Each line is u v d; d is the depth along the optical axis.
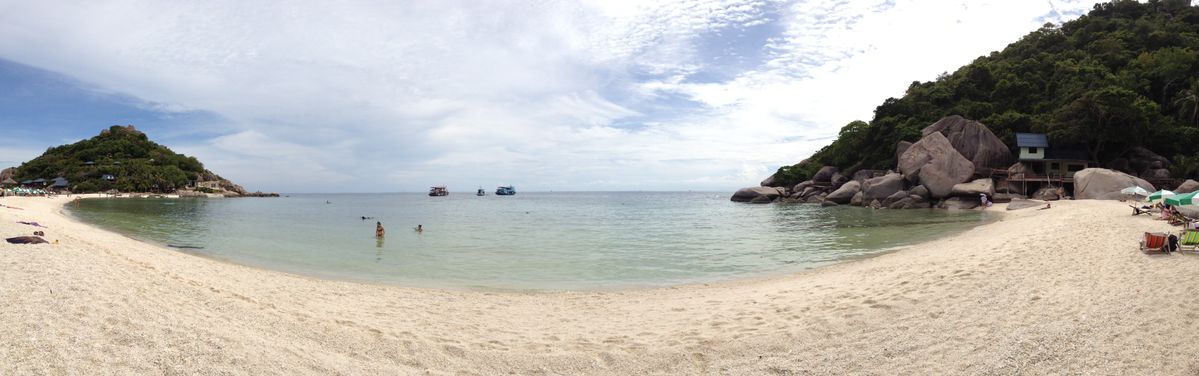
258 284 14.55
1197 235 14.91
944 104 76.06
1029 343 8.41
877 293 12.30
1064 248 16.83
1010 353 8.10
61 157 138.12
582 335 10.25
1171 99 62.81
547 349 9.22
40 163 133.00
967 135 60.84
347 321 10.41
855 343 8.97
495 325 11.09
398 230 37.38
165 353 7.08
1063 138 58.69
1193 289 10.34
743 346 9.12
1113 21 85.88
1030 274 12.98
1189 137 56.16
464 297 14.34
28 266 11.13
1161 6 92.12
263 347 7.89
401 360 8.28
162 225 39.12
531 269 19.98
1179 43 73.69
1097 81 64.31
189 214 56.03
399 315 11.64
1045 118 63.84
